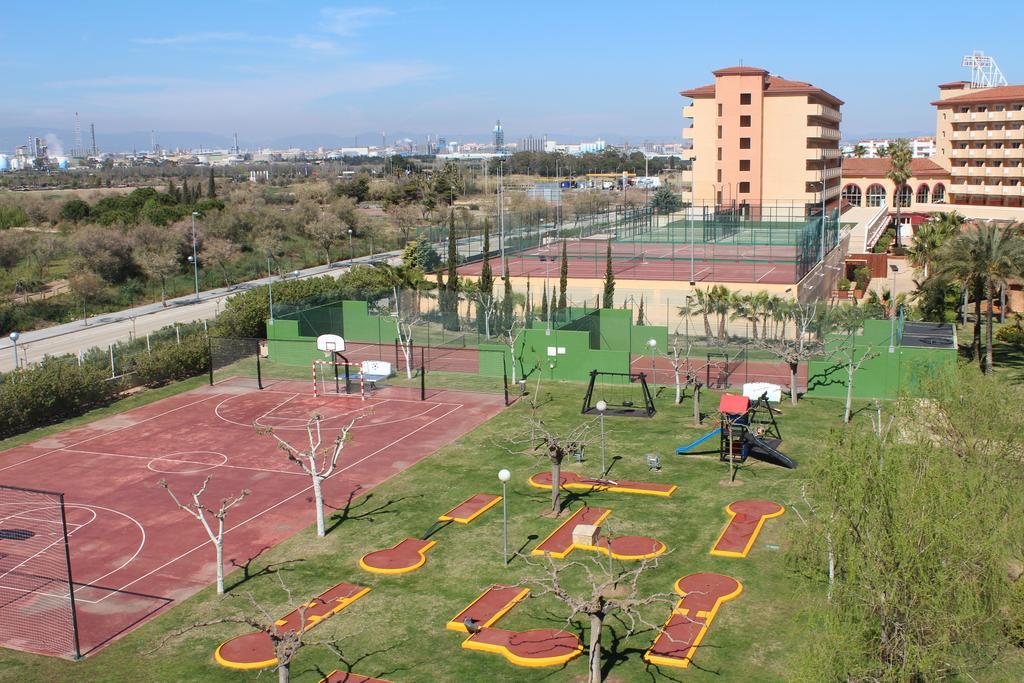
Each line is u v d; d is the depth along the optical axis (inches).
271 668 1039.0
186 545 1381.6
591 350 2267.5
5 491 1625.2
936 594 882.8
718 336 2598.4
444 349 2598.4
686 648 1034.1
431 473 1662.2
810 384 2085.4
